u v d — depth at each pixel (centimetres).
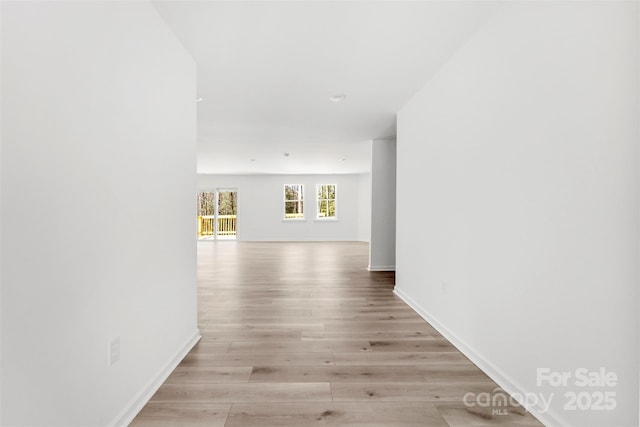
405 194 350
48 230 105
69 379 114
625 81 113
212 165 840
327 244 963
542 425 147
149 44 172
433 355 218
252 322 283
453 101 240
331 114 386
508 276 176
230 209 1109
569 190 136
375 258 536
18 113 94
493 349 189
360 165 838
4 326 91
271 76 276
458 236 231
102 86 131
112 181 138
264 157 710
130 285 152
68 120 113
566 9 137
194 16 187
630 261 113
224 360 209
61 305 110
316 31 207
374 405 161
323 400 165
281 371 195
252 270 538
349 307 328
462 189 226
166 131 192
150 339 171
